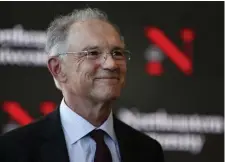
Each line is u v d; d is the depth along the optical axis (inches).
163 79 277.3
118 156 160.1
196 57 279.3
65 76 159.3
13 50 264.1
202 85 279.1
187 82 278.4
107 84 150.3
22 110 264.7
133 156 161.3
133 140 165.9
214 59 280.2
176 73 278.1
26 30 265.7
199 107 278.4
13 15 265.0
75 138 156.2
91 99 153.5
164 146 275.1
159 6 278.2
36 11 267.3
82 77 151.7
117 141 162.6
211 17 280.8
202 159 276.5
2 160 147.1
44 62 267.0
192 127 277.1
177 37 278.7
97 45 151.0
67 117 159.2
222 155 277.7
